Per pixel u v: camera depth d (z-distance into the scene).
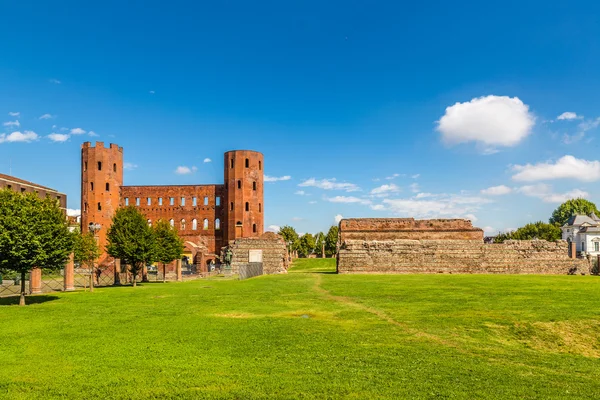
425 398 12.02
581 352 19.22
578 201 154.12
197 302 30.11
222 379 13.34
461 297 31.67
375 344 18.08
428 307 27.27
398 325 22.00
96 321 22.61
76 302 30.50
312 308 27.19
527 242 64.44
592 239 121.12
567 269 62.06
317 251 165.88
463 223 76.69
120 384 12.88
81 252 40.75
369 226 77.56
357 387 12.75
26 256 28.83
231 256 81.62
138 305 28.70
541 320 23.05
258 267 63.31
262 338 18.77
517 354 17.84
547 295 32.62
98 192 104.50
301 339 18.64
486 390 12.77
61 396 11.95
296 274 63.94
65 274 41.22
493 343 19.50
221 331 20.09
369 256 64.25
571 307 26.78
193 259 97.00
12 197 30.16
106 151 106.56
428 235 76.75
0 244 27.95
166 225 59.16
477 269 63.00
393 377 13.75
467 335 20.45
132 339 18.44
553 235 125.44
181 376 13.62
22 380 13.22
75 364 14.84
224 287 41.78
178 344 17.61
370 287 39.59
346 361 15.46
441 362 15.64
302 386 12.77
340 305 28.34
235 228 105.75
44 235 29.78
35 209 30.19
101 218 104.12
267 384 12.91
